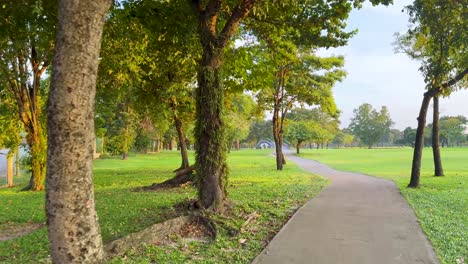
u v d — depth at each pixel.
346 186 16.81
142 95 23.73
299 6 11.74
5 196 16.25
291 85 28.08
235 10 9.98
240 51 15.67
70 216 4.71
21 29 12.03
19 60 18.59
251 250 6.95
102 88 21.42
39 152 19.50
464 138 126.88
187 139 39.94
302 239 7.43
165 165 37.72
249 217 9.34
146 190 16.64
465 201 12.03
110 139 49.59
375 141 127.50
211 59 10.06
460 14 14.90
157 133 49.84
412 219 9.30
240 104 39.75
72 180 4.73
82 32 4.73
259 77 17.77
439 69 16.72
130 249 6.81
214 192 9.81
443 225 8.59
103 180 22.28
